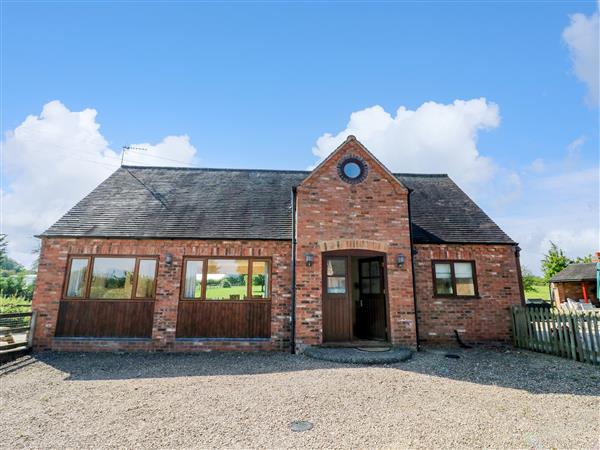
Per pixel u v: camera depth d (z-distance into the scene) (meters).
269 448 4.27
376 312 11.29
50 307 10.65
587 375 7.64
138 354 10.16
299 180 15.41
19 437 4.61
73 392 6.58
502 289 11.84
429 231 12.49
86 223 11.61
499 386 6.83
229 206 13.14
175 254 11.19
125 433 4.73
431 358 9.30
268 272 11.34
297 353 10.03
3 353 9.05
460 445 4.32
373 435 4.62
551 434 4.64
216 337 10.73
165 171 15.46
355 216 10.93
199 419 5.20
